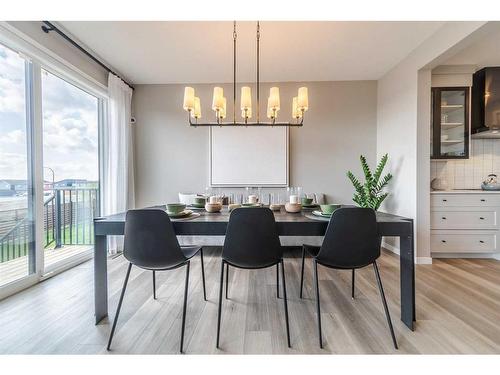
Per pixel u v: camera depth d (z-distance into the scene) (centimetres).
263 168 366
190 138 371
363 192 328
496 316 170
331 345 142
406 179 295
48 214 263
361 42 259
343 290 212
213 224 152
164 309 182
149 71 328
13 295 201
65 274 247
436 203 283
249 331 155
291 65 312
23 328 158
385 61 304
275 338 148
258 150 366
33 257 224
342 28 234
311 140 367
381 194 343
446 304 187
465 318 168
